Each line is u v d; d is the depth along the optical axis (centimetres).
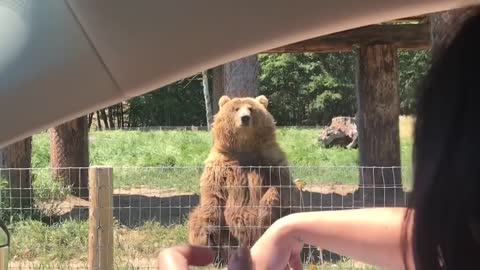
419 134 73
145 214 1080
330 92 3681
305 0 222
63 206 1108
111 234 624
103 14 217
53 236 864
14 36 220
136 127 3566
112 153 2167
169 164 1970
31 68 223
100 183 621
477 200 67
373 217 120
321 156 2098
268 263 126
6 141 239
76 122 1251
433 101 72
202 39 232
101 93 237
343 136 2305
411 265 82
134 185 1343
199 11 221
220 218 762
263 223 751
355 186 1302
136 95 249
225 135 786
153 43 228
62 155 1244
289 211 768
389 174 1045
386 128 1066
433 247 71
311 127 3225
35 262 785
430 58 76
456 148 69
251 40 236
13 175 1088
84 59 227
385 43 1061
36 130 239
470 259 68
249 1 218
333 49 1063
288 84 3741
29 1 218
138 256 804
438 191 70
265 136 796
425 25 1048
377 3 234
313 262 717
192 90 3738
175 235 891
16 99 227
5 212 959
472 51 70
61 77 228
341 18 236
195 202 1178
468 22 72
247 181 766
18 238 853
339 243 125
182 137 2411
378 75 1063
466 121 68
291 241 127
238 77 1262
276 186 764
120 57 230
